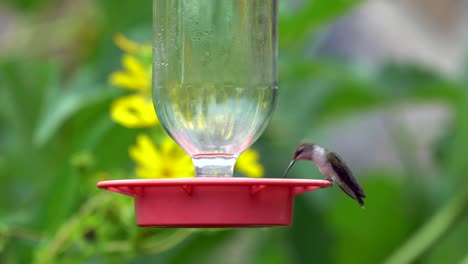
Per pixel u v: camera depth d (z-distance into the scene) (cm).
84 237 680
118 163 790
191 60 548
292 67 963
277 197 523
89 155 756
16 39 1095
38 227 769
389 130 1163
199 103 547
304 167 966
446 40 1623
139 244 675
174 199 514
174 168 627
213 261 1009
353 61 1020
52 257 676
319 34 1041
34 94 991
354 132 1605
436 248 1048
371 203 1109
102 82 864
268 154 967
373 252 1113
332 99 1016
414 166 1130
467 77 1030
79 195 764
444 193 1068
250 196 513
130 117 630
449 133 1105
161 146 652
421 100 1045
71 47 1091
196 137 549
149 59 672
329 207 1091
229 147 551
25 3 1175
